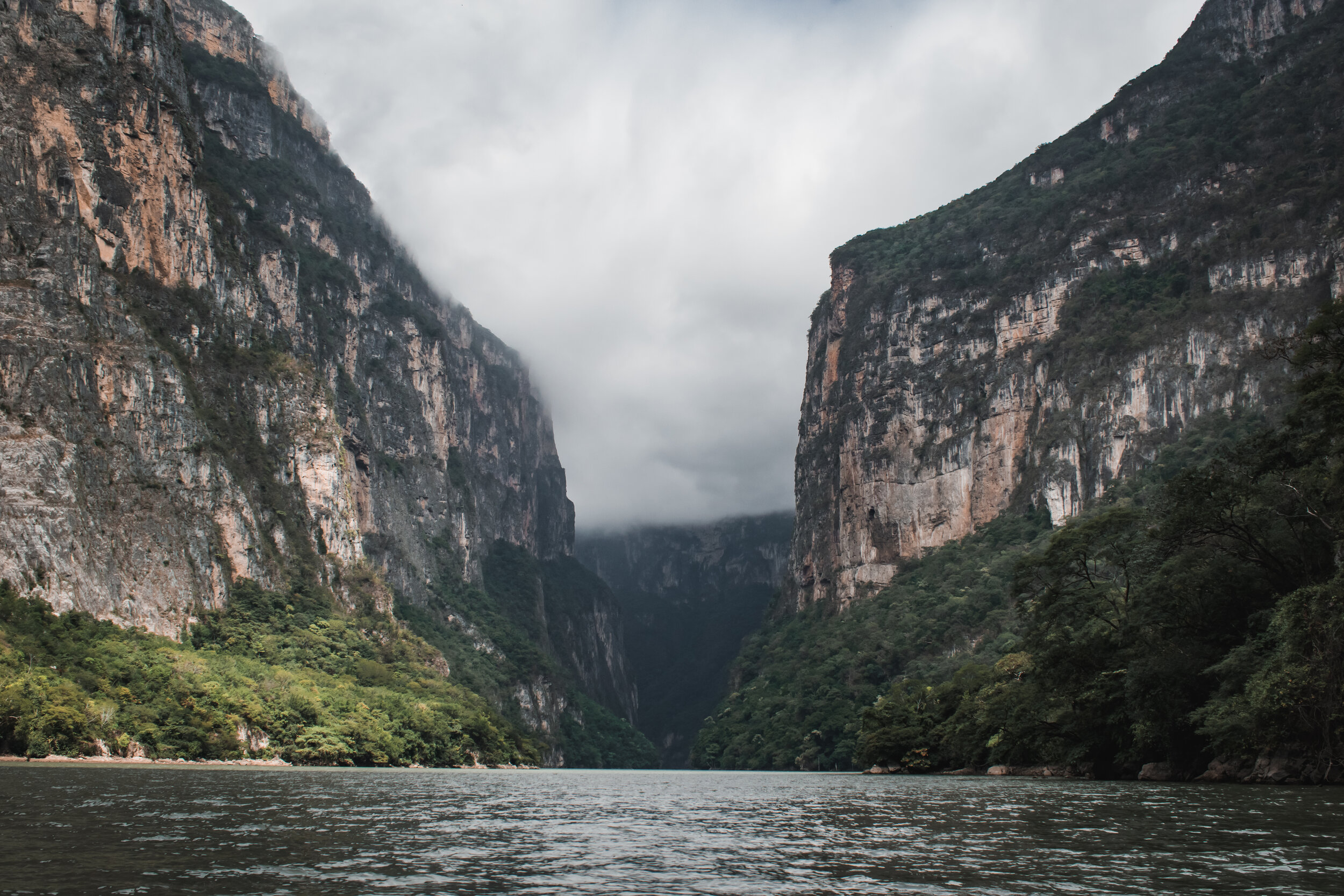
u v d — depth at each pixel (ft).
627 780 389.19
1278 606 218.59
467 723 595.06
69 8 581.12
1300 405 238.07
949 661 626.64
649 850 118.52
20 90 531.09
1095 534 294.46
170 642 463.42
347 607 654.94
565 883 93.81
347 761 449.48
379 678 585.63
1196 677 238.89
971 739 399.65
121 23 609.42
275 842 116.37
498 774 435.94
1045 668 294.66
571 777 444.55
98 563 450.30
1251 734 208.85
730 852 116.06
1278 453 248.93
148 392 521.65
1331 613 198.59
